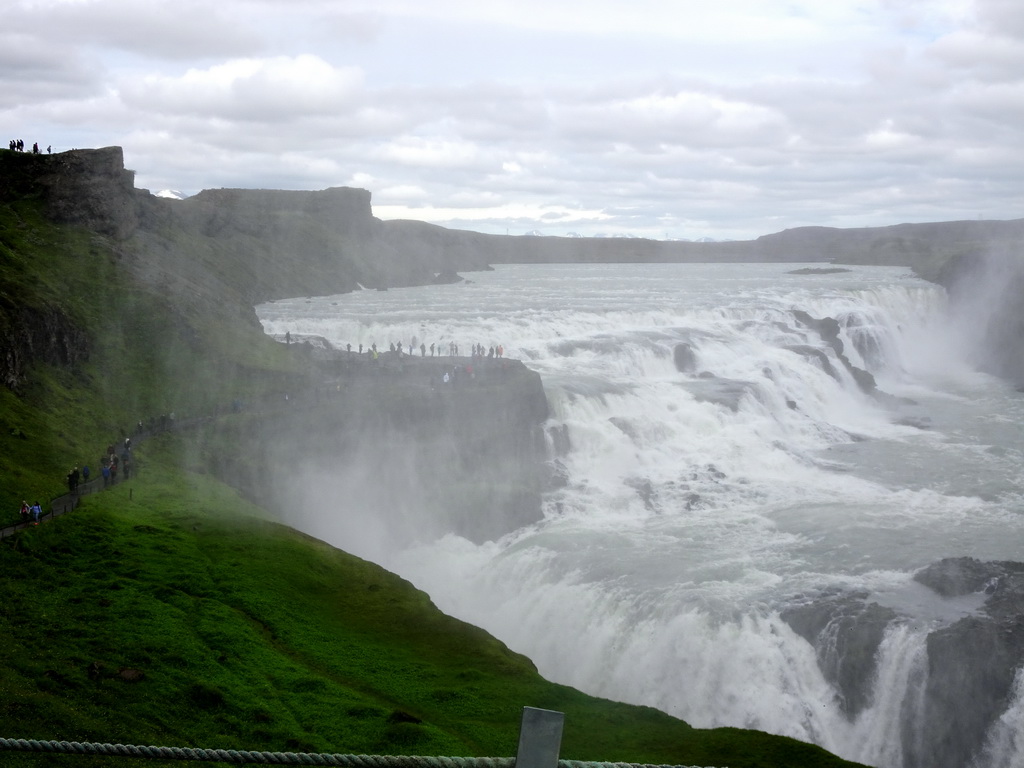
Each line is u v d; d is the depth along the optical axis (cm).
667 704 5831
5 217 10856
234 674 4500
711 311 13812
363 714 4231
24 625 4672
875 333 14012
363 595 5950
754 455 9200
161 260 12550
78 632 4662
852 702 5538
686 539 7362
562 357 11331
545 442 9006
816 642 5728
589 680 6175
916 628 5578
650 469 8931
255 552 6194
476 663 5103
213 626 4972
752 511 7944
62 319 8838
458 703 4538
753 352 12000
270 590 5631
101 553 5759
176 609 5131
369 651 5091
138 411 8650
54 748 1068
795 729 5519
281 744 3912
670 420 9588
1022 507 7800
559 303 16025
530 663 5328
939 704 5312
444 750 3931
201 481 7512
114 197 12181
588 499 8338
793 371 11450
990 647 5334
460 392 8962
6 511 6047
